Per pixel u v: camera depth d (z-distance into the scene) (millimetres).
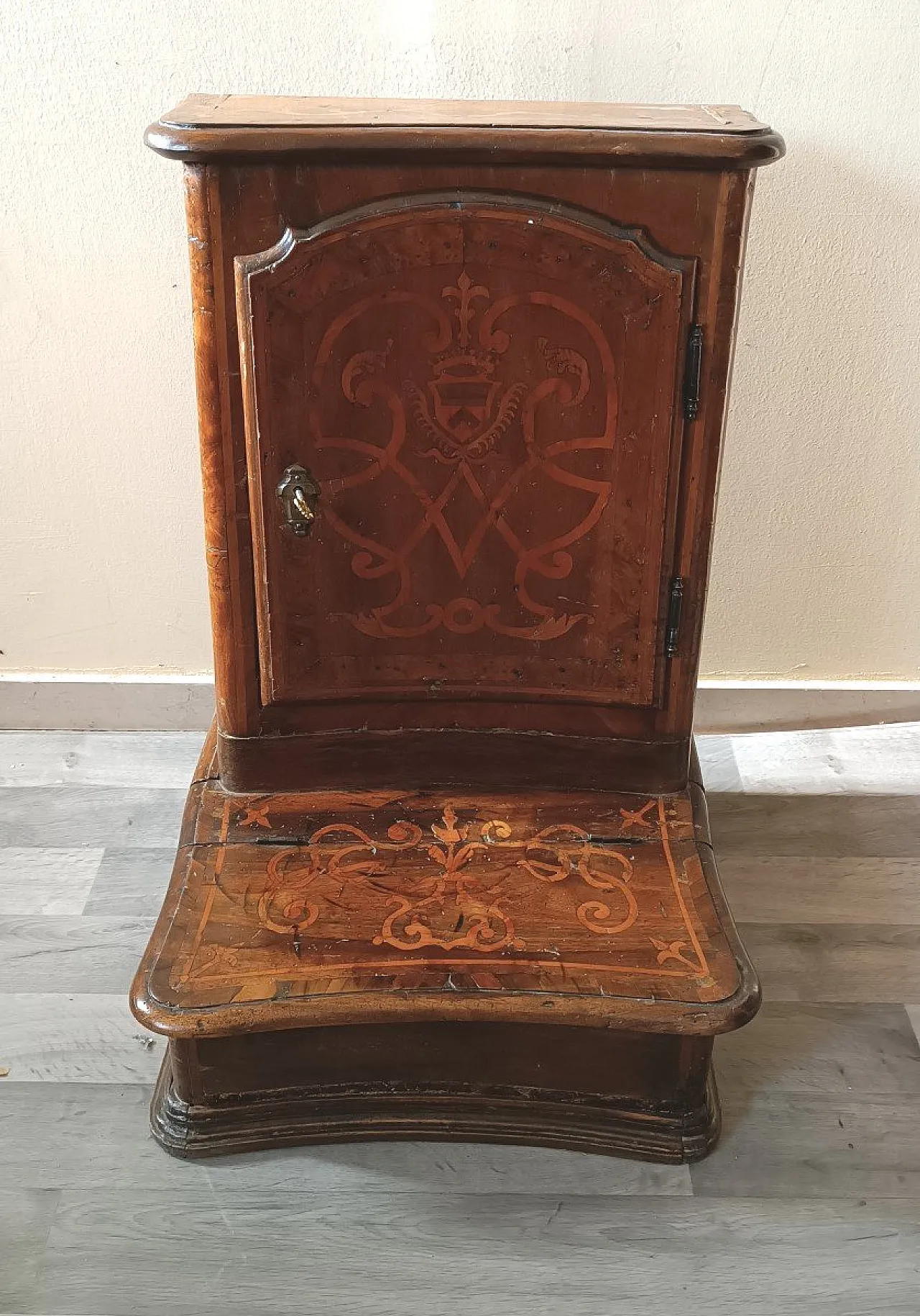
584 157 1155
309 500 1283
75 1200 1287
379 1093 1340
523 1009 1223
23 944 1607
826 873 1759
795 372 1769
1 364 1736
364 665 1416
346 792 1490
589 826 1450
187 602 1936
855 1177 1331
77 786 1901
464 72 1588
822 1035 1506
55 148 1602
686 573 1361
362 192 1179
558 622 1393
